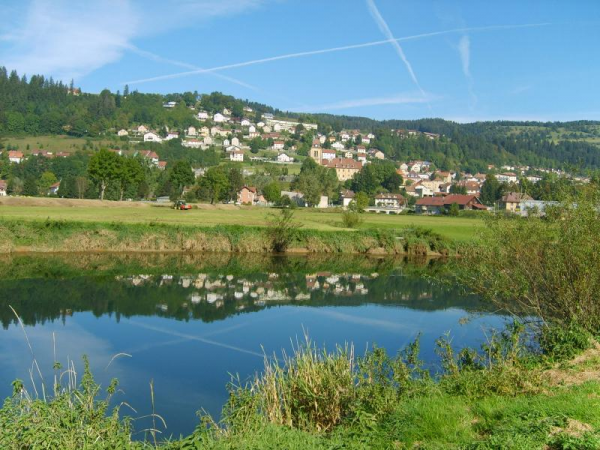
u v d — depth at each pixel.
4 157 164.50
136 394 15.75
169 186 128.88
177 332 23.03
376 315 26.70
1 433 8.66
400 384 12.18
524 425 8.70
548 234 16.52
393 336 22.39
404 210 135.00
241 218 69.00
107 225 49.97
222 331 23.25
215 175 111.06
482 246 18.06
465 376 12.42
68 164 153.75
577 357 13.28
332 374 12.78
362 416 10.46
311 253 54.72
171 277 37.44
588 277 15.31
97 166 95.88
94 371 17.67
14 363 18.19
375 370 12.91
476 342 20.58
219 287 34.25
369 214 105.81
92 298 29.66
